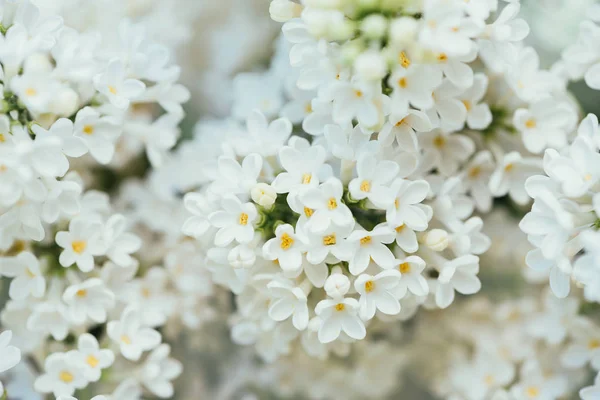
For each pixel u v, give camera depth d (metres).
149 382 0.36
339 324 0.34
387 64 0.32
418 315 0.39
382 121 0.33
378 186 0.33
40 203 0.34
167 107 0.37
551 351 0.38
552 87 0.36
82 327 0.36
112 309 0.36
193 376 0.40
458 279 0.35
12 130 0.33
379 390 0.40
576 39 0.39
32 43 0.33
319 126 0.34
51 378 0.35
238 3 0.43
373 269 0.34
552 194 0.33
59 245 0.36
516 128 0.36
